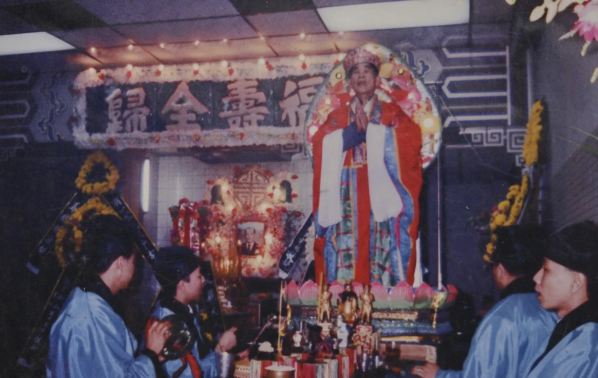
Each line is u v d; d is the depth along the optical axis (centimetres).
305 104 526
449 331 352
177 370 268
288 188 662
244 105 539
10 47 548
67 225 548
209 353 310
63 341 254
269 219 659
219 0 461
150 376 255
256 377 235
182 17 487
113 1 469
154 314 302
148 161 628
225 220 660
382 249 441
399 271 436
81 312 258
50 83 580
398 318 353
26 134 582
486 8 446
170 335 276
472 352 240
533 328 238
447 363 329
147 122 559
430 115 449
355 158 452
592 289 224
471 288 454
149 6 472
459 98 480
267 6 465
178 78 553
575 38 381
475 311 369
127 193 576
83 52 552
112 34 520
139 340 287
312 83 525
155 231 650
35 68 580
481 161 470
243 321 502
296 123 528
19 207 571
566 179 388
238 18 485
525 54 470
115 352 255
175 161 659
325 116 465
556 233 235
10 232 563
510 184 464
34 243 555
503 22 461
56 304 500
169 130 554
